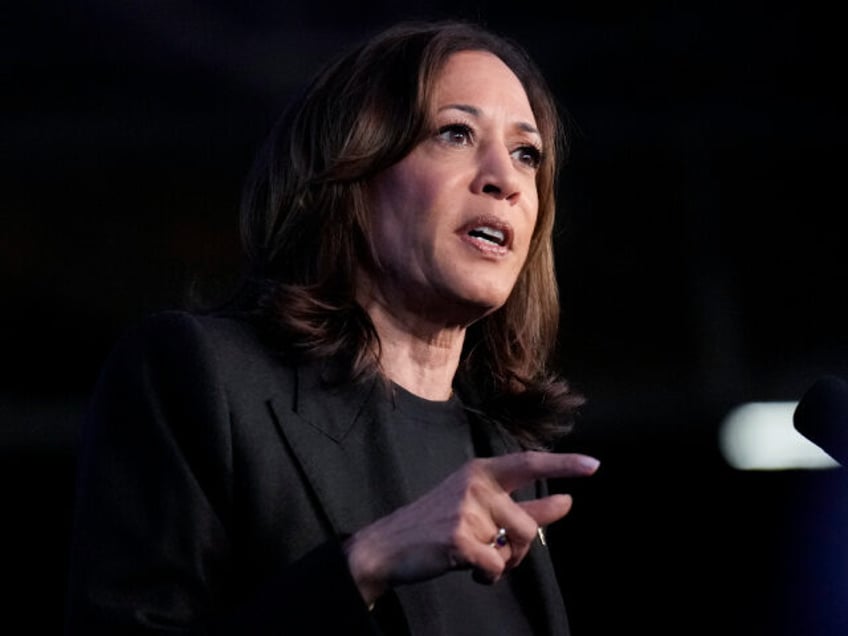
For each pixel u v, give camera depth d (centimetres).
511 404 617
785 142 1694
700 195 1709
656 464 1595
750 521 1523
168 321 517
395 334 561
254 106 1633
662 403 1661
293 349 530
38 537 1565
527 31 1644
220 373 505
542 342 636
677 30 1636
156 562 471
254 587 488
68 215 1645
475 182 553
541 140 601
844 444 480
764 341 1694
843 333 1692
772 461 1562
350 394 530
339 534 495
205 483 491
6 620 1515
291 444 504
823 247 1702
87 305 1639
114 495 484
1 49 1577
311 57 1605
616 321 1703
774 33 1625
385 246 554
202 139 1636
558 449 1634
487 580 431
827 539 1486
